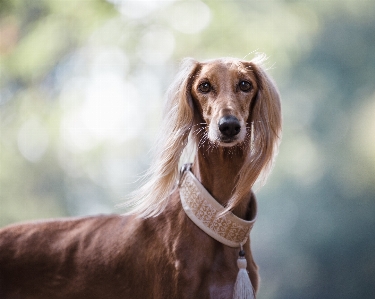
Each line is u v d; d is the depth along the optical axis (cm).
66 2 1314
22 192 1739
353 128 2755
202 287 470
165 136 490
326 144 2745
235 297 463
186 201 484
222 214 470
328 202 2581
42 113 1581
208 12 1541
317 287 2494
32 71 1454
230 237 475
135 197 493
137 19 1510
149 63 1648
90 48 1561
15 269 528
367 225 2480
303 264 2522
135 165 2172
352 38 2884
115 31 1504
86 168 1922
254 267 491
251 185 479
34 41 1373
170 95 498
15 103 1555
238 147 482
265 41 1603
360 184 2556
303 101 2870
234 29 1562
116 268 505
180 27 1542
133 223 510
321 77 2873
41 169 1770
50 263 524
